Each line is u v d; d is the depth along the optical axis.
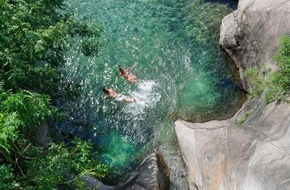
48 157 8.39
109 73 16.53
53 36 9.57
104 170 9.52
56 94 14.16
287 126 10.68
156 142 14.12
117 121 14.92
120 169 13.46
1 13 8.46
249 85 14.74
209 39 17.62
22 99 7.41
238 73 16.11
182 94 15.58
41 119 8.48
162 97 15.58
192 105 15.09
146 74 16.47
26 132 9.57
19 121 7.05
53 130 14.37
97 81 16.23
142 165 13.05
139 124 14.77
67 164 8.91
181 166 13.09
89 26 12.61
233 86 15.65
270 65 13.61
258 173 9.66
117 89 15.98
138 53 17.33
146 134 14.45
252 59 15.14
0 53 8.54
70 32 11.91
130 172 13.35
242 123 12.79
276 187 9.05
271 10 14.40
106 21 18.80
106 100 15.57
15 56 8.76
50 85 11.23
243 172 10.19
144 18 18.92
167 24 18.55
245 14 15.52
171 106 15.22
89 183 12.34
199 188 11.51
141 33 18.19
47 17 10.66
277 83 12.47
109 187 12.66
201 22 18.47
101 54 17.27
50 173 8.08
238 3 17.34
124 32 18.25
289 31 13.51
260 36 14.52
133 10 19.38
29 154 9.01
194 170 11.94
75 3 19.81
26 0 10.14
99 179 12.84
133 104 15.41
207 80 16.02
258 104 13.06
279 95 12.13
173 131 14.31
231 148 11.11
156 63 16.86
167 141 14.04
